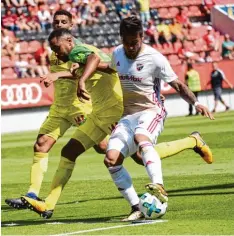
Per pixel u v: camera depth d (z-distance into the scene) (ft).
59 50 63.26
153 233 49.83
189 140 62.13
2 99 195.31
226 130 146.82
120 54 57.31
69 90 65.82
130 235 49.44
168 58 233.96
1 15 219.00
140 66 56.65
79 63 59.62
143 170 98.32
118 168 57.06
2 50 211.41
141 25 55.77
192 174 88.07
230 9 248.73
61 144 146.41
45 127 66.18
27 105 198.08
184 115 211.61
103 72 60.75
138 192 76.69
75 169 102.58
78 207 68.23
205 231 49.96
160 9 246.27
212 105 222.07
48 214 59.57
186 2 250.78
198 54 238.68
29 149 138.21
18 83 197.36
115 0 236.43
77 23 226.99
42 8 223.71
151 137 56.24
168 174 89.51
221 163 98.07
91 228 53.67
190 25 244.42
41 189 86.43
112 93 61.00
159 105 57.82
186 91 56.85
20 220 62.28
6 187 87.92
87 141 61.21
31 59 212.84
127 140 56.90
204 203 64.59
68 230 53.31
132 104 57.72
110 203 69.62
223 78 213.05
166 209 58.85
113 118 61.31
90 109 66.74
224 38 245.86
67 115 66.49
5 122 196.24
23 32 218.38
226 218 55.72
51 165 113.09
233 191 71.41
